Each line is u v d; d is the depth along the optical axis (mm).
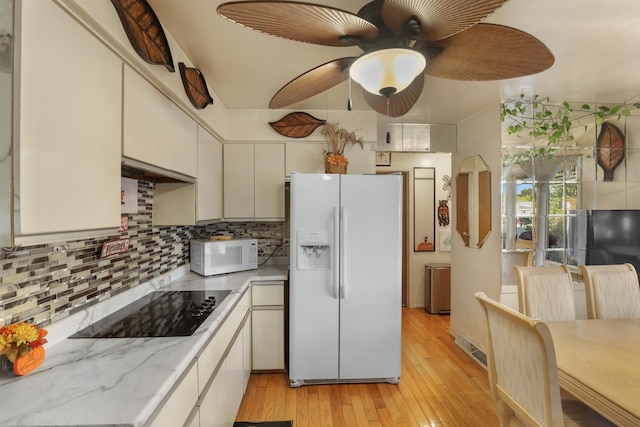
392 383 2320
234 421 1895
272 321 2420
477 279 2816
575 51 1800
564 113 2604
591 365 1240
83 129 991
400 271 2281
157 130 1512
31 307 1130
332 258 2230
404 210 4316
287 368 2512
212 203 2473
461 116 2980
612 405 1012
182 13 1447
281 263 3047
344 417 1946
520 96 2490
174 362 1048
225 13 911
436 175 4250
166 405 944
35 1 811
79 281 1381
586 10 1421
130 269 1801
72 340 1242
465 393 2207
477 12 912
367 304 2268
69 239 953
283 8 892
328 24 993
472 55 1218
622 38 1659
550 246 2576
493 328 1302
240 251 2609
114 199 1157
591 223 2621
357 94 2418
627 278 2049
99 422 752
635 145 2689
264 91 2371
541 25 1537
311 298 2250
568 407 1366
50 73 859
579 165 2631
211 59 1888
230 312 1761
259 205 2779
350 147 2793
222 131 2621
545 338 999
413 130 3186
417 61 1131
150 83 1440
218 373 1496
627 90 2396
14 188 752
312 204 2240
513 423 1274
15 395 862
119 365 1031
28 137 789
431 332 3373
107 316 1528
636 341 1477
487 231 2686
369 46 1169
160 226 2172
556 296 1938
